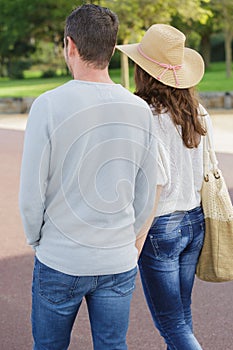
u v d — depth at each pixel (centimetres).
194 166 385
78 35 309
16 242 824
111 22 312
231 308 609
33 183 300
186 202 381
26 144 301
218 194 392
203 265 403
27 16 3659
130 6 2508
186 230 384
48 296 317
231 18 3591
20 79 6000
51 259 312
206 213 392
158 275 384
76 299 321
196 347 389
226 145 1666
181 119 370
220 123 2203
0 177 1272
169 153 371
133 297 634
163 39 375
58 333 326
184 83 375
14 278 691
